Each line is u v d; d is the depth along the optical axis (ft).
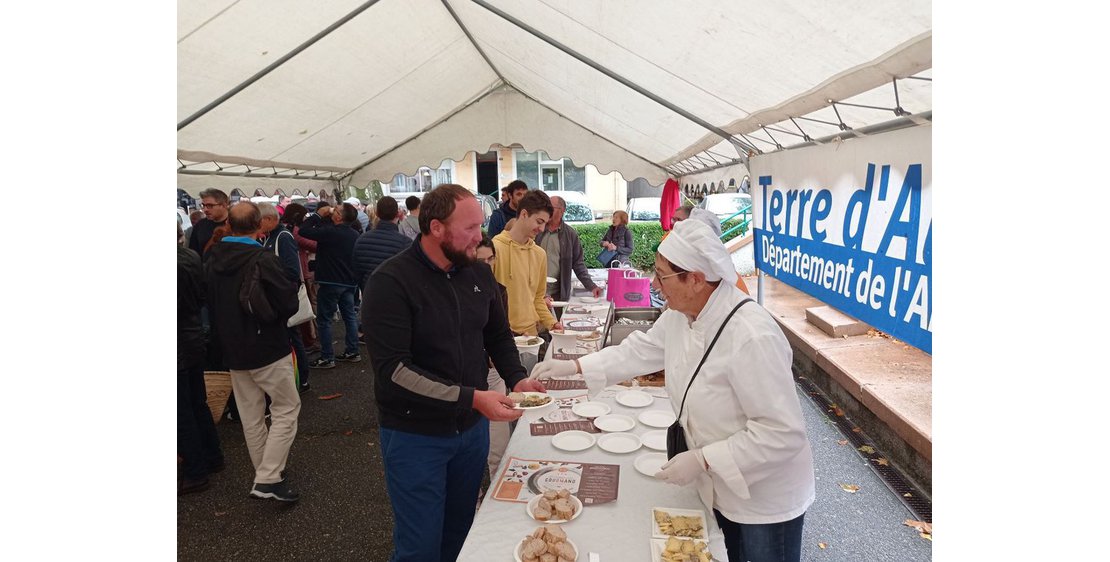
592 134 28.40
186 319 11.62
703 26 8.07
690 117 14.05
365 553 9.95
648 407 8.77
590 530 5.52
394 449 6.57
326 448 14.12
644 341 7.33
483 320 7.25
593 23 10.64
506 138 28.81
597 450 7.29
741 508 5.58
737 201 38.11
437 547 6.82
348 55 15.93
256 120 17.15
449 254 6.43
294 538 10.40
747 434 5.22
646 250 44.65
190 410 11.89
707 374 5.55
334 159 25.79
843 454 13.16
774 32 7.02
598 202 65.26
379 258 17.89
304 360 18.13
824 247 9.54
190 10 10.80
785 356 5.27
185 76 13.16
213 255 10.85
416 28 16.71
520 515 5.80
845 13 5.73
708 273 5.41
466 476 7.36
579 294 19.01
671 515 5.65
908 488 11.60
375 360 6.41
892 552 9.62
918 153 6.47
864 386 14.25
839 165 8.82
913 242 6.59
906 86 6.38
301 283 17.76
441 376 6.75
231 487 12.29
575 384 9.86
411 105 23.21
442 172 66.23
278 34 13.10
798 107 9.05
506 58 20.74
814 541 9.96
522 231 11.54
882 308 7.39
